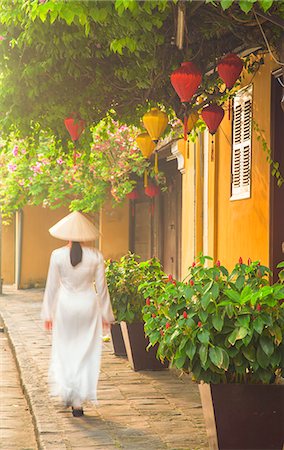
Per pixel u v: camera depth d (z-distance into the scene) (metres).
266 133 10.29
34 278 30.41
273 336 6.15
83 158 12.08
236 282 6.46
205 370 6.32
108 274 11.08
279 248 10.16
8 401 9.91
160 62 8.64
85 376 8.23
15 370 12.47
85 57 8.82
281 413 6.43
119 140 18.44
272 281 10.14
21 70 9.32
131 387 9.63
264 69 10.29
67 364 8.27
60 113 10.27
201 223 14.30
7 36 9.01
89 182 20.33
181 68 7.95
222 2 5.43
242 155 11.41
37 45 8.54
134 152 18.62
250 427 6.42
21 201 24.02
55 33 8.14
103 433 7.40
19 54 9.17
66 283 8.53
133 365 10.83
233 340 6.02
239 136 11.62
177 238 20.02
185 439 7.14
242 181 11.46
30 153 11.65
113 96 10.52
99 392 9.33
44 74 9.28
